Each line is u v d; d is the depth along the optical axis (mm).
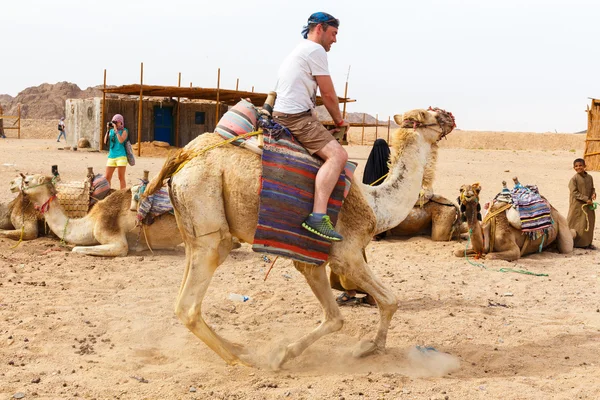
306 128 5594
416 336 6855
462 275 9812
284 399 5047
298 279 9203
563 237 11602
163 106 35969
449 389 5293
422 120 6355
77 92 179250
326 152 5562
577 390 5277
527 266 10555
